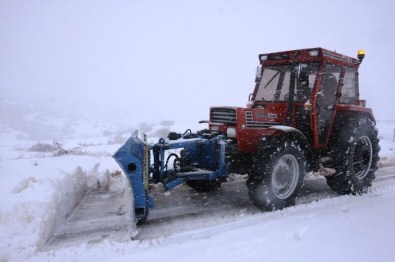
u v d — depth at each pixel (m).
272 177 4.54
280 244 3.27
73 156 8.61
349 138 5.30
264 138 4.71
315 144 5.22
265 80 5.82
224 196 5.40
